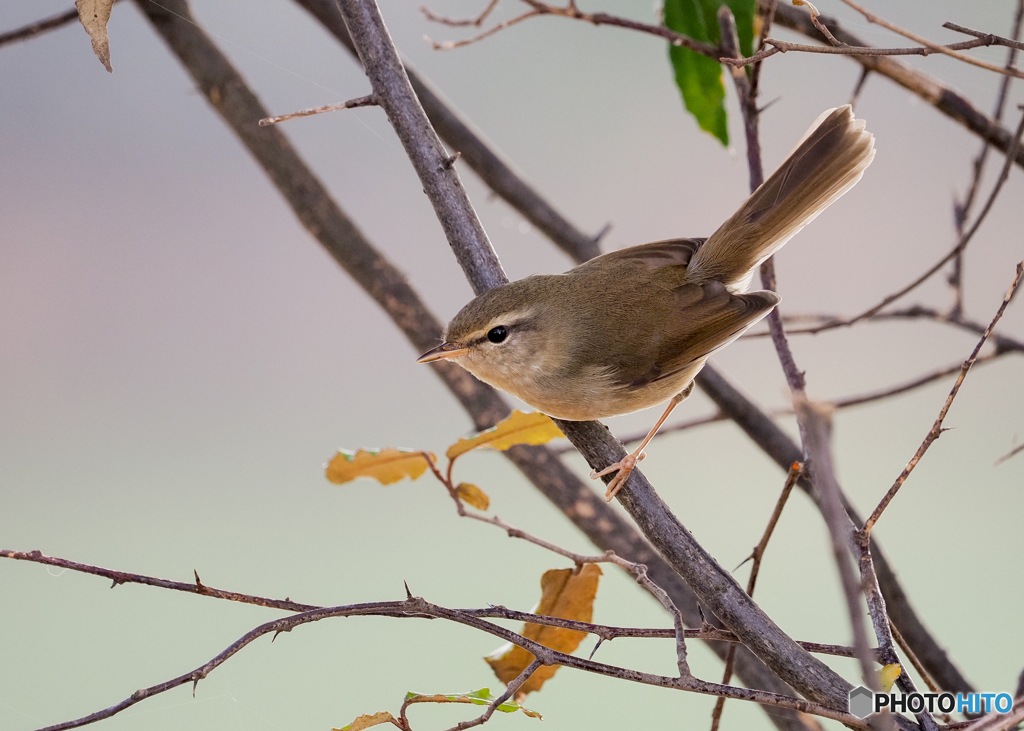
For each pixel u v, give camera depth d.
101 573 4.78
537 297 4.88
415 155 4.86
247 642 4.77
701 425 4.91
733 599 4.81
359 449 4.84
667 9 4.90
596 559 4.82
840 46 4.82
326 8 4.94
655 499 4.83
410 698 4.79
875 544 4.88
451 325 4.88
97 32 4.84
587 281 4.89
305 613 4.78
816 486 4.81
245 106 4.94
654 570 4.90
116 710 4.76
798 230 4.89
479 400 4.94
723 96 4.91
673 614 4.80
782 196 4.89
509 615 4.79
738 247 4.89
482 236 4.88
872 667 4.60
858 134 4.89
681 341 4.88
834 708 4.79
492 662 4.84
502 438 4.84
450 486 4.84
